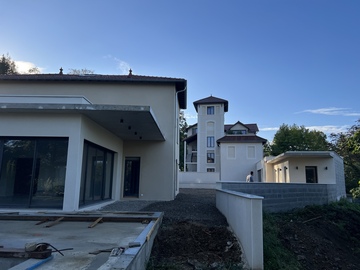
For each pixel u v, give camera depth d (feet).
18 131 28.50
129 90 47.57
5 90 47.42
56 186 28.09
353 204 58.59
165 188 45.78
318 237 31.76
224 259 17.92
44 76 50.16
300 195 43.62
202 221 25.67
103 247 13.94
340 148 103.81
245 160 98.58
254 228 16.98
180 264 16.92
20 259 11.54
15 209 27.25
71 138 28.48
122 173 46.39
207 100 141.08
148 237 15.93
